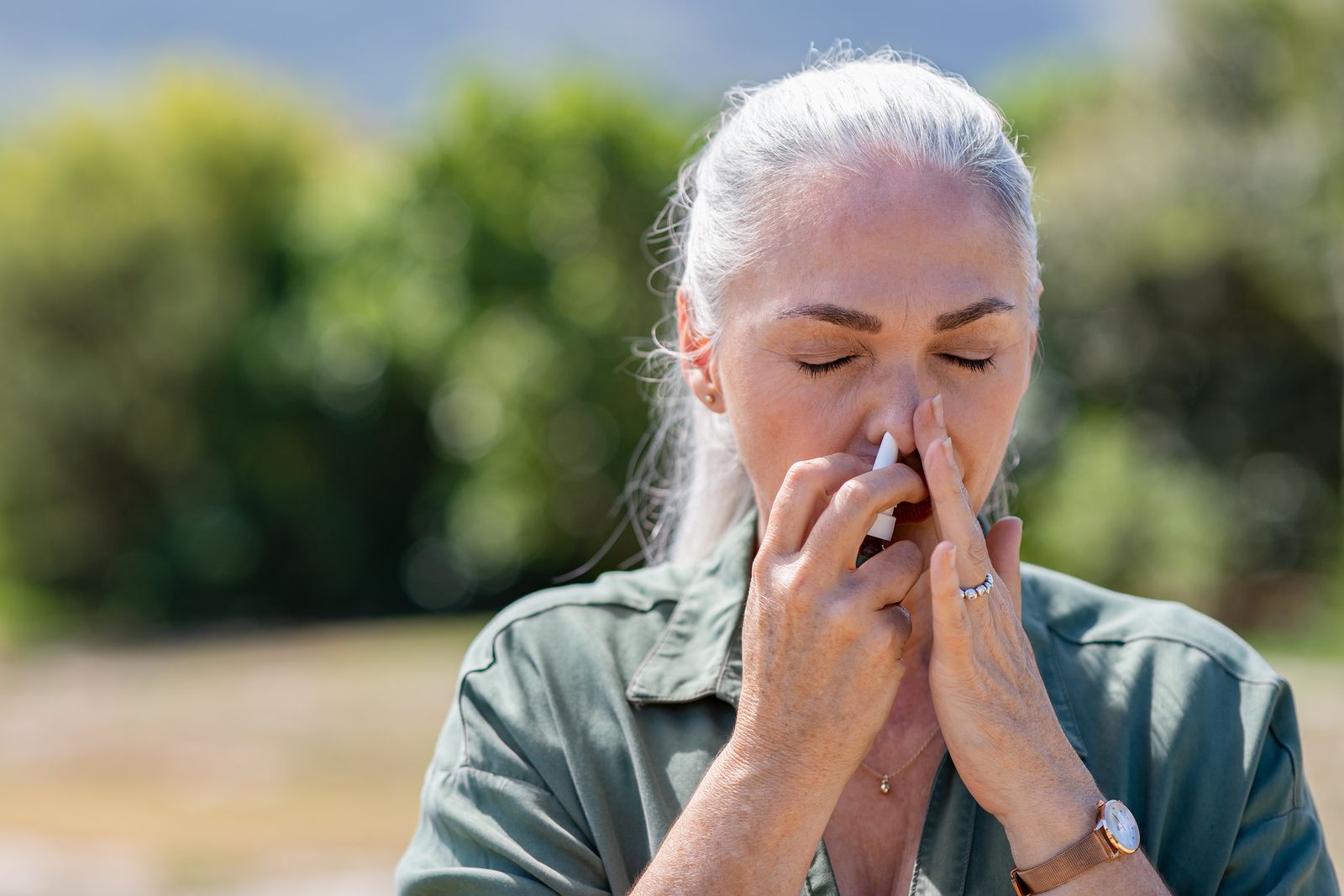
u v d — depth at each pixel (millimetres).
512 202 18562
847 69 1414
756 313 1350
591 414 18219
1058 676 1475
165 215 20484
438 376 19172
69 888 5113
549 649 1510
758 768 1236
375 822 6109
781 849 1220
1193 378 14930
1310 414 14977
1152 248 14172
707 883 1210
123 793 6980
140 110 21766
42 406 20141
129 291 20188
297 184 21531
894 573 1257
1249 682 1449
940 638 1260
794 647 1241
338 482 19969
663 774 1425
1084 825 1245
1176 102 14391
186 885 5102
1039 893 1250
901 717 1455
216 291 20484
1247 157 13781
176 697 10648
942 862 1350
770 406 1354
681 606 1557
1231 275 14281
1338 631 11430
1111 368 14641
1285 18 13219
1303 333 14664
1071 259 14547
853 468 1293
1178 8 14047
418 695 9836
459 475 19234
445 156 18797
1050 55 18312
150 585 20125
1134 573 12773
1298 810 1424
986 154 1340
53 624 19188
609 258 18328
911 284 1286
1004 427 1372
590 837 1406
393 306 19250
